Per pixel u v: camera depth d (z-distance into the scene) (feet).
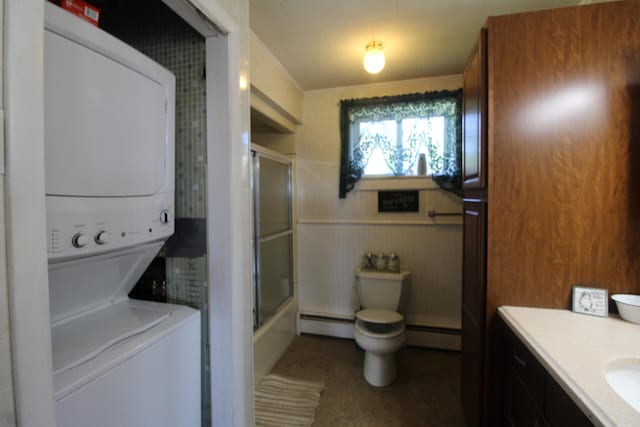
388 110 8.52
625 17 3.74
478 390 4.53
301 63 7.34
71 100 2.50
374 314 7.29
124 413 2.73
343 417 5.93
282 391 6.69
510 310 4.03
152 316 3.53
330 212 9.22
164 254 4.13
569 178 3.95
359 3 5.10
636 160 3.79
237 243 3.94
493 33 4.04
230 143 3.81
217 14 3.47
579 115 3.89
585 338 3.30
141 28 4.20
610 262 3.90
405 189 8.61
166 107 3.62
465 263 5.52
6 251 1.65
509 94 4.03
